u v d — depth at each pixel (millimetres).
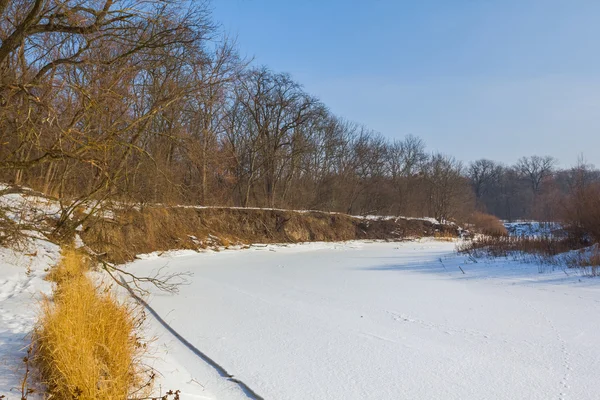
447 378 5723
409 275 15141
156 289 11406
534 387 5426
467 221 51406
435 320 8672
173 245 21750
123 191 11156
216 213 26922
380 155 49062
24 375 4316
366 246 30359
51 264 11258
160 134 11664
